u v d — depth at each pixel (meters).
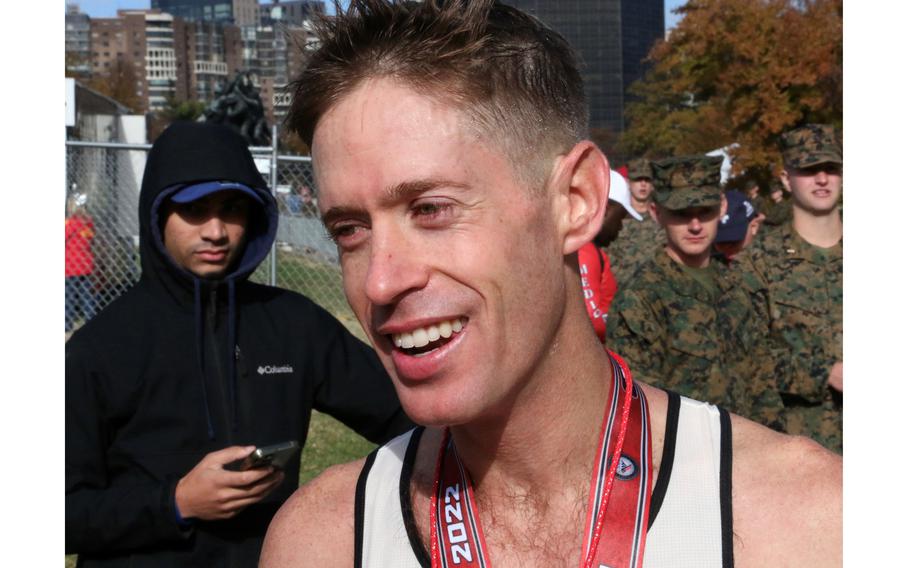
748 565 1.07
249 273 2.66
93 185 8.46
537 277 1.06
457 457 1.19
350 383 2.78
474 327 1.03
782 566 1.06
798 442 1.15
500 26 1.07
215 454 2.31
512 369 1.05
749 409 3.77
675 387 3.54
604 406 1.16
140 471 2.42
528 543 1.14
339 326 2.86
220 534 2.40
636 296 3.61
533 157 1.06
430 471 1.22
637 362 3.57
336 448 6.52
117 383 2.42
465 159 1.01
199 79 154.12
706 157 3.72
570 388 1.12
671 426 1.16
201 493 2.28
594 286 4.23
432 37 1.02
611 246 7.08
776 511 1.09
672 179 3.69
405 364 1.04
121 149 8.20
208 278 2.56
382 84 1.01
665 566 1.06
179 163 2.55
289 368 2.66
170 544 2.36
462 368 1.03
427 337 1.03
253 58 157.12
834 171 4.00
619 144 43.91
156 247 2.53
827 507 1.09
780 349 3.87
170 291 2.56
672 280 3.63
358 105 1.02
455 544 1.16
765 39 22.48
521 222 1.04
